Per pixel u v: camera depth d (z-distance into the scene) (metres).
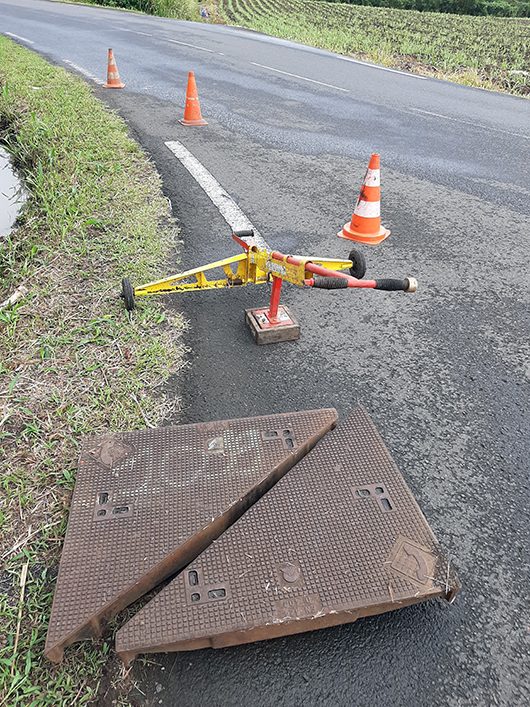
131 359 3.25
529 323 3.80
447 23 24.25
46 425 2.78
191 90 7.42
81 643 1.92
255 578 1.94
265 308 3.68
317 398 3.08
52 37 14.32
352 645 1.95
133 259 4.20
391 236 4.93
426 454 2.75
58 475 2.51
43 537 2.24
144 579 1.94
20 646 1.90
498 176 6.39
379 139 7.52
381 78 11.59
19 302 3.65
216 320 3.71
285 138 7.33
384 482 2.31
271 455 2.41
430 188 5.99
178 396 3.04
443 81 11.74
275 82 10.58
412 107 9.27
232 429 2.55
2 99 8.11
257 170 6.19
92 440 2.49
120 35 15.35
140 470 2.33
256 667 1.88
